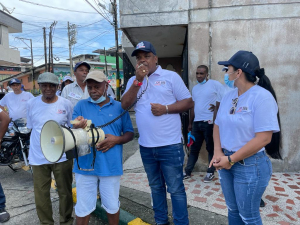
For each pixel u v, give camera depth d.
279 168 3.80
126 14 3.96
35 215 3.12
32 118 2.65
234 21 3.72
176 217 2.35
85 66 3.21
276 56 3.67
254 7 3.65
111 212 2.29
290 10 3.57
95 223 2.91
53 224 2.72
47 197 2.62
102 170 2.17
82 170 2.18
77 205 2.24
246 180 1.69
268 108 1.58
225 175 1.88
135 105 2.38
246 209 1.74
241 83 1.74
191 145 3.74
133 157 5.07
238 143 1.71
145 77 2.32
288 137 3.74
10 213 3.17
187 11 3.82
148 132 2.28
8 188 3.99
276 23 3.62
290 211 2.66
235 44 3.76
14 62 17.70
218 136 1.96
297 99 3.68
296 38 3.60
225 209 2.76
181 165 2.32
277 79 3.70
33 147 2.57
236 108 1.73
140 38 4.92
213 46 3.82
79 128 1.94
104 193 2.25
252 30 3.69
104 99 2.27
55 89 2.64
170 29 4.21
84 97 3.22
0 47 16.09
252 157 1.69
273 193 3.08
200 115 3.60
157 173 2.46
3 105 5.09
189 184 3.50
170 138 2.26
